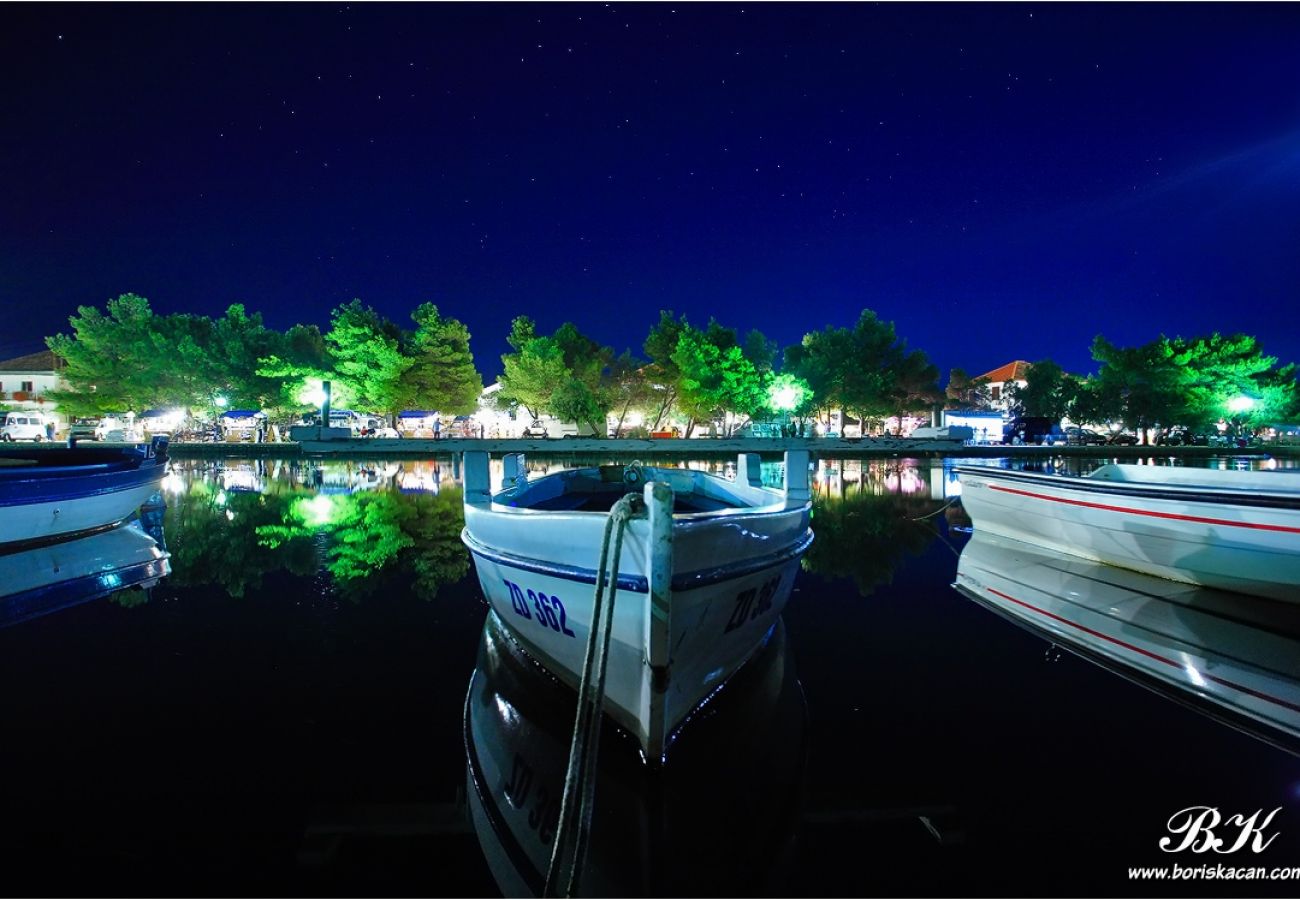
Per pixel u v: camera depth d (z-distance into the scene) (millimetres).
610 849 3568
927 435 43750
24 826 3754
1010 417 61469
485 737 4707
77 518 11805
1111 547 9656
